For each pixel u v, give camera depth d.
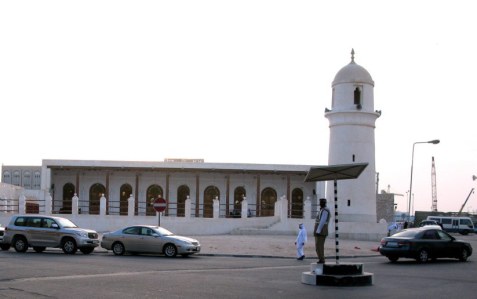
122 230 27.67
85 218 45.84
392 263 24.97
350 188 48.41
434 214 89.19
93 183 57.81
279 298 13.31
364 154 48.72
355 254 30.11
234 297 13.35
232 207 57.84
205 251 29.50
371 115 49.06
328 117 50.09
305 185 57.84
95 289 14.23
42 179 55.00
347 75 49.06
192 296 13.39
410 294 14.24
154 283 15.64
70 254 26.91
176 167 54.78
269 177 58.09
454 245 26.17
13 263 20.66
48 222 27.81
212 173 58.00
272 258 27.70
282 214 44.47
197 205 56.25
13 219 28.25
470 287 15.95
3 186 49.25
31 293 13.35
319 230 18.45
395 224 48.66
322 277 15.90
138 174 57.72
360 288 15.32
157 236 27.03
